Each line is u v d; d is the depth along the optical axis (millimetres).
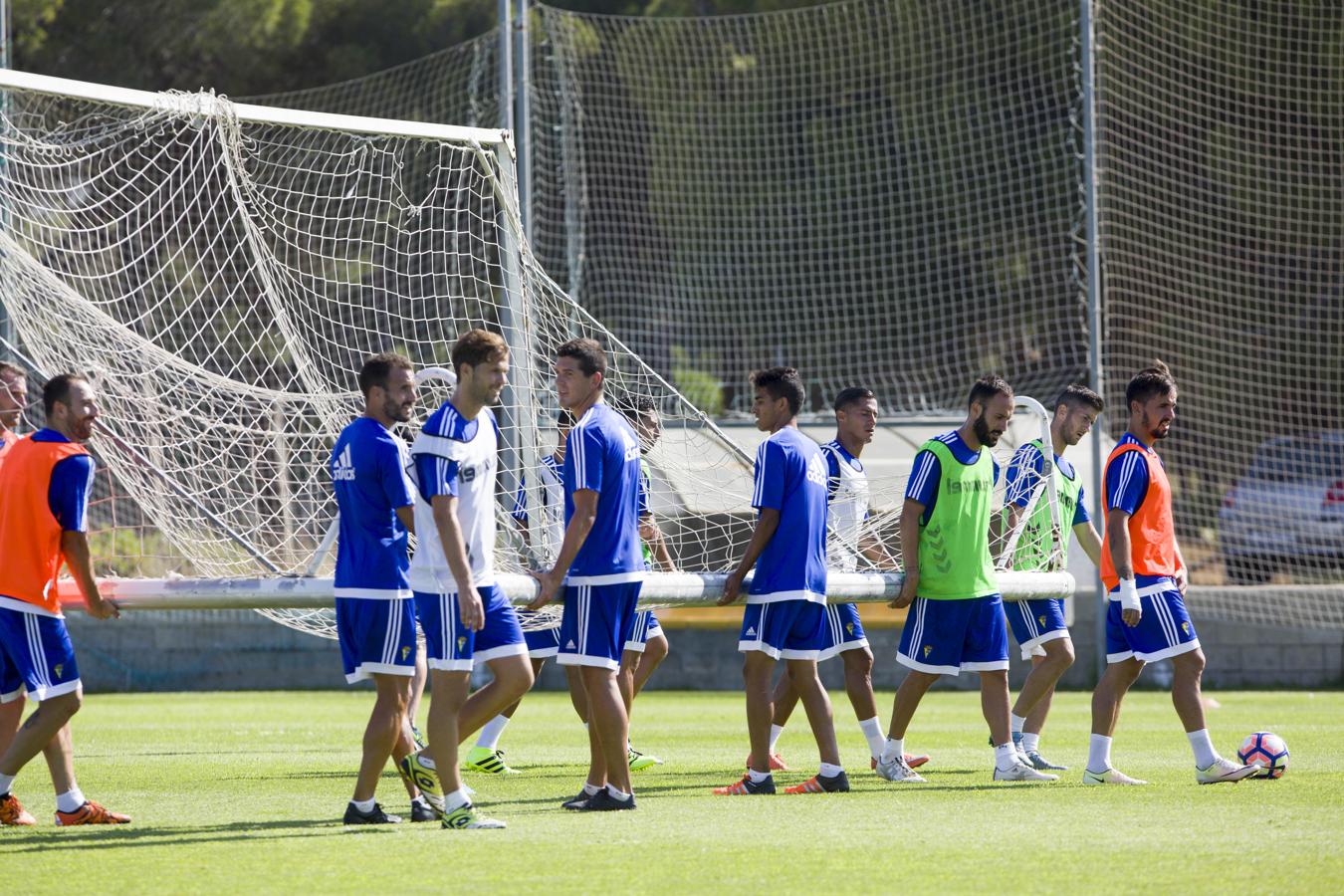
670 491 37438
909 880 17984
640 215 78938
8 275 31062
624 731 24562
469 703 23141
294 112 31453
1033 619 32125
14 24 80875
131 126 33812
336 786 29500
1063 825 22453
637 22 78375
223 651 64875
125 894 17484
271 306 35281
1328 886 17578
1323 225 71125
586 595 24391
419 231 39250
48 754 23672
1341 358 71625
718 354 77812
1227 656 60688
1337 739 38250
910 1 75312
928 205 75688
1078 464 59688
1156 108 71500
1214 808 24391
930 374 75625
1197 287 69188
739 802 25594
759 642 26891
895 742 29172
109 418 30953
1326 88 70062
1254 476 67812
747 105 77688
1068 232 69375
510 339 35750
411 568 22719
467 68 72750
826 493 27547
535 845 20688
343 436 23078
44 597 23453
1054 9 72562
